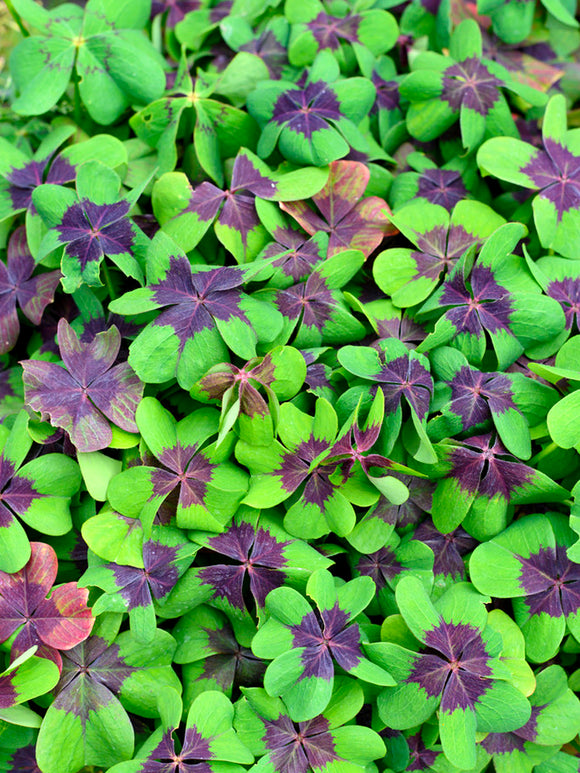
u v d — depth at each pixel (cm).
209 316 56
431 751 58
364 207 62
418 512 59
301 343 59
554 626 56
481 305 58
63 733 54
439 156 67
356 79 62
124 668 56
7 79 73
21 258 62
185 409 58
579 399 55
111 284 60
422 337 60
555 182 62
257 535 56
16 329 61
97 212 58
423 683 55
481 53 65
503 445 57
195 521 55
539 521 57
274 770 54
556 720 57
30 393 55
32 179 62
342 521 56
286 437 56
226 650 57
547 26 71
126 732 55
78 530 58
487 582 56
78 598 55
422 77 64
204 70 69
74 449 57
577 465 58
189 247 60
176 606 56
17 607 55
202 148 62
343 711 55
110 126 66
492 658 55
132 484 55
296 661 54
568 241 61
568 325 59
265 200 60
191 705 54
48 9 73
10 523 55
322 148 60
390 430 56
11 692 53
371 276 62
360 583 56
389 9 70
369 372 56
